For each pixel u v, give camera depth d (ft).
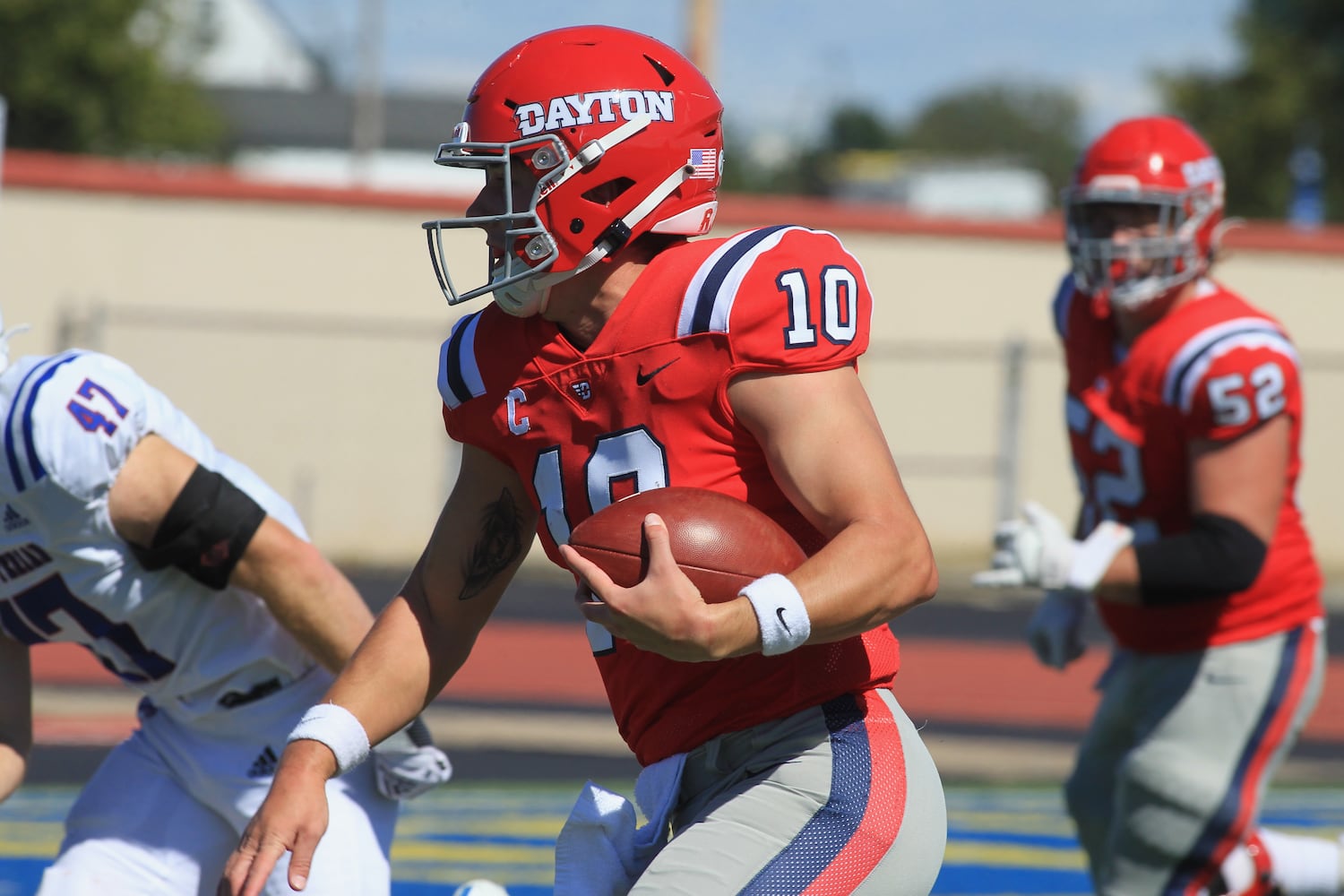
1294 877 48.11
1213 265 49.44
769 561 26.14
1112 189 47.24
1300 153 380.17
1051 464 195.21
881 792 27.66
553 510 28.89
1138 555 44.62
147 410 32.96
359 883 34.42
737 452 27.50
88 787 36.47
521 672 117.29
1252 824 47.16
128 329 176.45
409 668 29.96
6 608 34.22
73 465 31.53
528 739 92.68
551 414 28.43
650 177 27.71
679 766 28.91
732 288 26.63
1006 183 412.57
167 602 33.96
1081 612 52.08
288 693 35.60
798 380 26.50
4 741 35.94
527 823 72.23
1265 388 45.03
